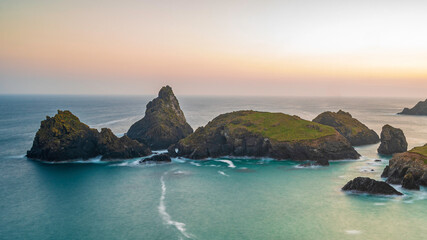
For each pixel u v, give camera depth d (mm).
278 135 124750
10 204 75188
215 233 60219
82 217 67812
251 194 81562
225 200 77438
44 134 119312
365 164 111125
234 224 63969
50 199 78562
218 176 98312
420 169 82750
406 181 80188
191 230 61562
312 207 71938
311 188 85438
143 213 69875
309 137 121688
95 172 102938
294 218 66312
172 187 87875
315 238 57625
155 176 98812
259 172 102375
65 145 115750
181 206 73812
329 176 96438
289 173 100750
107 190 85375
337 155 117812
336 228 61312
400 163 87625
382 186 78312
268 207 72562
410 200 73938
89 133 122188
